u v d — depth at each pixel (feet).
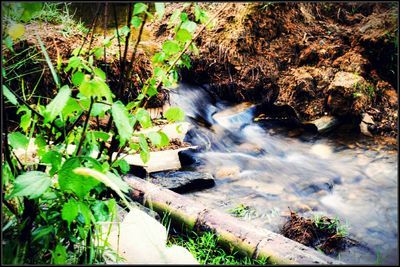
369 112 17.13
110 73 14.39
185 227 8.95
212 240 8.33
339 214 11.12
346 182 13.23
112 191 8.19
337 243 9.59
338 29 20.47
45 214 5.43
